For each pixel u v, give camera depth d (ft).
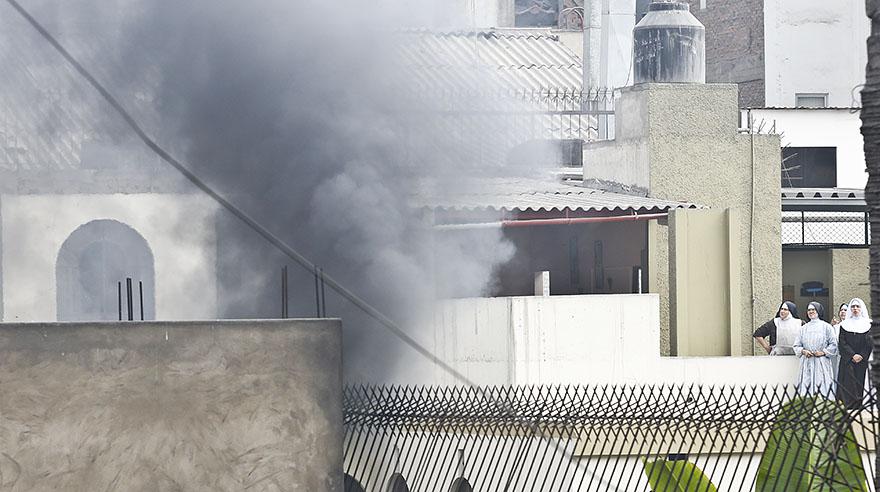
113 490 86.17
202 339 88.07
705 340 152.15
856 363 139.74
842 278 207.72
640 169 167.94
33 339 85.15
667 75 169.17
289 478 89.51
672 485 88.89
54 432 85.25
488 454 115.14
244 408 88.74
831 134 258.16
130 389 86.63
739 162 168.55
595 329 130.31
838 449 76.95
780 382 135.64
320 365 90.22
